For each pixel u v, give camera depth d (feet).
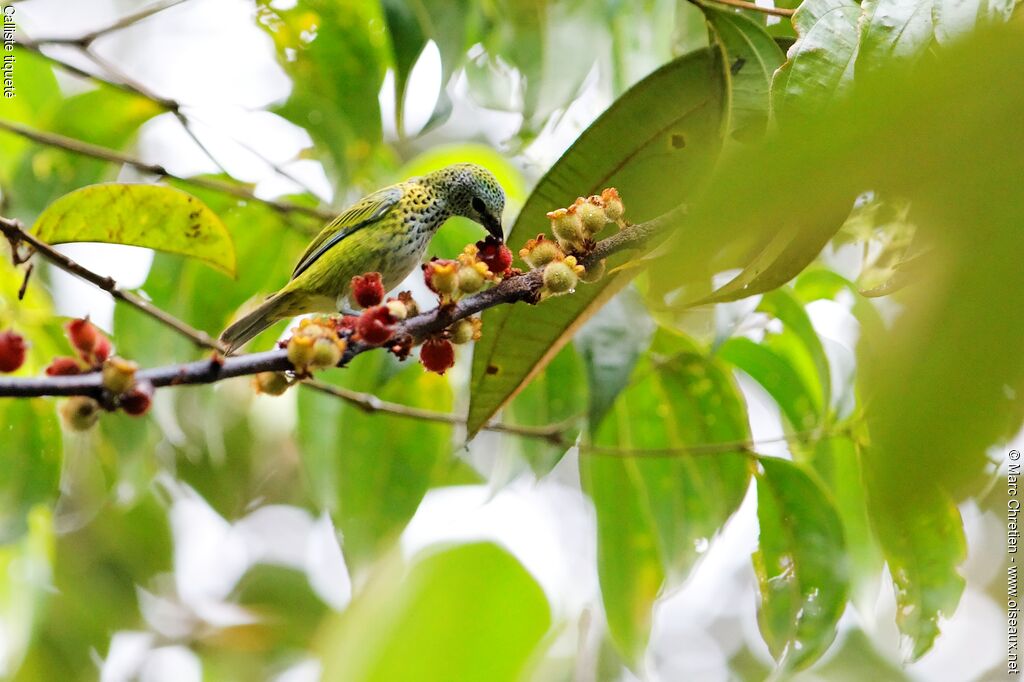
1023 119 5.81
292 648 54.44
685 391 31.55
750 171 6.36
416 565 37.17
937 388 5.90
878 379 6.29
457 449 31.42
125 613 49.21
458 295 20.03
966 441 5.90
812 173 6.19
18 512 31.24
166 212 25.16
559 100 33.17
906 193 6.07
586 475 32.86
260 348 35.99
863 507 32.14
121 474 34.14
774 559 29.60
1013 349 5.72
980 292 5.78
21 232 22.61
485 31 34.45
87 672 47.32
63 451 31.86
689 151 23.06
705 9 22.48
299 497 55.88
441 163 37.60
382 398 33.81
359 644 35.96
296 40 34.81
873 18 16.94
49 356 31.86
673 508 31.68
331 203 35.94
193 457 41.83
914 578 27.78
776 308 30.71
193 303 34.55
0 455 31.30
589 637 44.37
